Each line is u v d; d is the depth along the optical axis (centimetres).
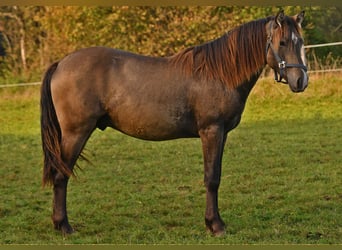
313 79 1969
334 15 2323
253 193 1015
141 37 2306
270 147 1366
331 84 1927
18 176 1180
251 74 794
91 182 1115
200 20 2245
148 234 801
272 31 780
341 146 1355
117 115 801
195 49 803
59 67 808
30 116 1961
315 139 1430
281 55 770
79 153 803
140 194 1022
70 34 2383
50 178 804
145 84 790
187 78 789
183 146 1416
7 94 2317
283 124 1634
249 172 1161
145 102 789
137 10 2295
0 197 1016
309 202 953
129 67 797
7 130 1744
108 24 2311
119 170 1201
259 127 1608
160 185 1082
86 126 797
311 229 810
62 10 2383
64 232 800
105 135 1584
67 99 792
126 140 1510
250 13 2220
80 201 984
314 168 1181
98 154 1359
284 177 1118
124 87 790
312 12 2273
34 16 2505
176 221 859
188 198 994
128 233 806
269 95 1917
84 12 2345
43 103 810
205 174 793
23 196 1024
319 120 1658
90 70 793
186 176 1147
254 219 865
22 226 846
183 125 799
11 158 1352
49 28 2466
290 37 764
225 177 1125
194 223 855
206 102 783
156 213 911
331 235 787
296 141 1416
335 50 2248
